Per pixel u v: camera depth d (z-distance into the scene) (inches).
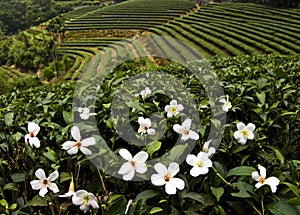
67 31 2421.3
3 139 90.5
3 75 1895.9
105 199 71.4
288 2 1911.9
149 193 62.6
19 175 77.5
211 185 63.1
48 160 80.0
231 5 2182.6
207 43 1348.4
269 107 99.0
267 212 57.5
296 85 133.3
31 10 4158.5
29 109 119.3
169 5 2652.6
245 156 74.0
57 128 93.4
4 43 2372.0
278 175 63.5
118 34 2133.4
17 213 65.1
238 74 150.4
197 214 58.6
